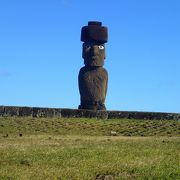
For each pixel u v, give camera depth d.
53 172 19.20
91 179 18.80
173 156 23.98
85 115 43.31
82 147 26.16
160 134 38.59
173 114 44.12
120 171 20.05
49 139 31.48
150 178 19.22
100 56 49.16
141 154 23.98
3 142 28.78
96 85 48.59
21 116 41.75
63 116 42.88
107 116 43.69
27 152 23.47
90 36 49.12
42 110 42.38
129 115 44.00
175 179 19.45
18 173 18.81
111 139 32.94
